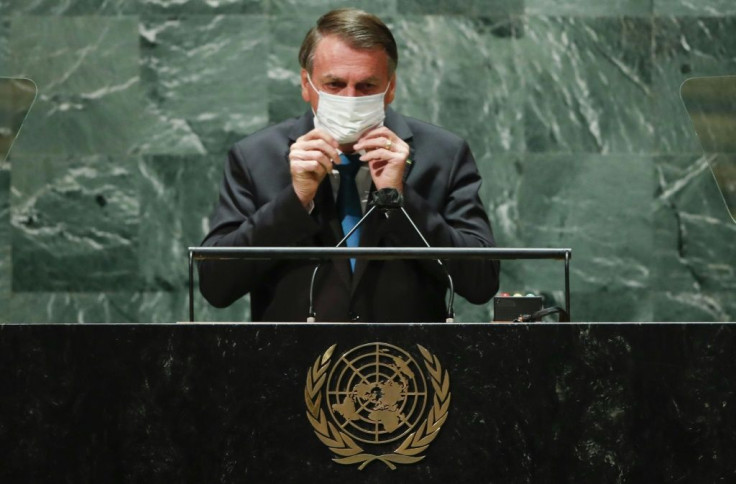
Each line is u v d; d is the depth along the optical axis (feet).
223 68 75.25
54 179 74.33
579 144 75.31
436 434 30.19
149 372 30.37
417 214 43.21
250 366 30.35
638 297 74.69
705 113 48.06
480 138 75.31
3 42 74.33
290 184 44.62
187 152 75.05
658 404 30.25
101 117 74.69
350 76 43.68
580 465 30.12
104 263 74.43
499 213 75.20
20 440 30.30
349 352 30.37
